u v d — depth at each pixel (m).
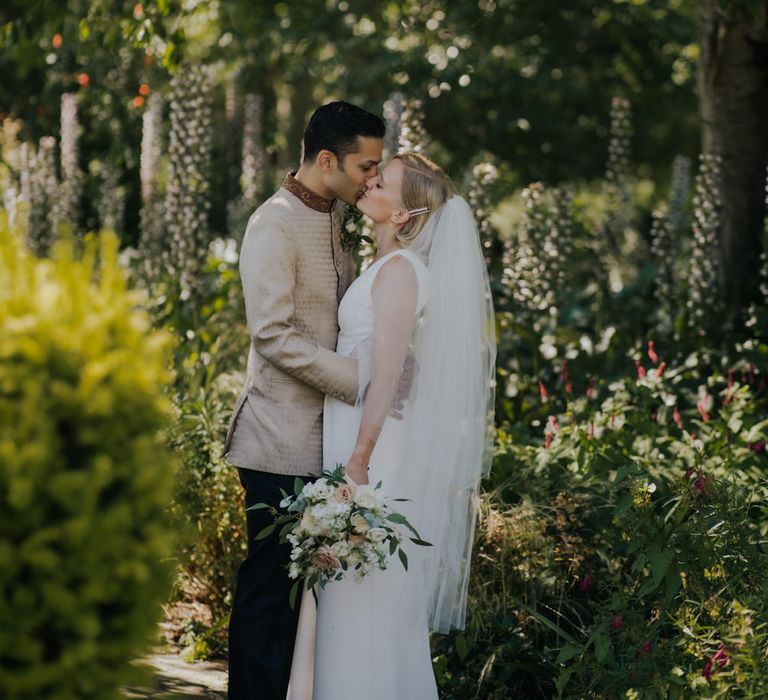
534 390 6.73
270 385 4.06
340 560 3.76
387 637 4.07
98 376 2.64
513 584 4.68
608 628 4.08
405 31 12.62
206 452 5.25
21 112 11.42
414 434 4.15
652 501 4.61
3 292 2.69
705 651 3.77
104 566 2.68
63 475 2.58
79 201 9.83
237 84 12.77
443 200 4.16
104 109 11.08
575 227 8.89
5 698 2.62
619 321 8.13
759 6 7.03
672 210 10.23
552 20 12.77
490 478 5.09
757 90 7.68
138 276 8.67
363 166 4.05
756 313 7.31
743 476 4.96
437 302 4.15
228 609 5.20
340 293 4.18
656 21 13.09
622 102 9.51
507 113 13.27
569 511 4.71
